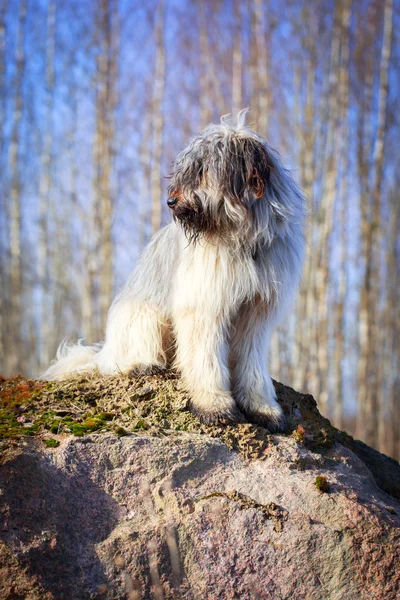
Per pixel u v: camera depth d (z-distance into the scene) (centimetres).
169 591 335
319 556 346
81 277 1869
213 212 408
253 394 443
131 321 480
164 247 471
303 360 1449
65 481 352
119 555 336
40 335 1980
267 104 1517
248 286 419
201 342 428
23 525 330
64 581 322
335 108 1489
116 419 413
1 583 312
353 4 1589
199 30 1708
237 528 352
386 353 1794
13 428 383
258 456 395
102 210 1527
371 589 340
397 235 1764
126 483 363
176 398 432
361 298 1505
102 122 1550
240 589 339
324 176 1505
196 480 373
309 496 371
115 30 1590
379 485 463
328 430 466
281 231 426
